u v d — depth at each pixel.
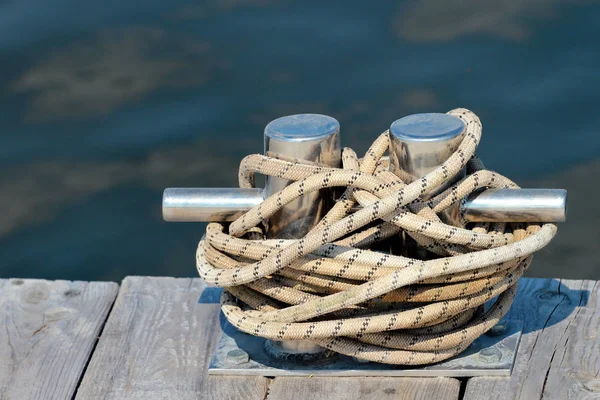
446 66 9.69
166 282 4.12
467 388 3.40
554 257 7.91
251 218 3.42
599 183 8.36
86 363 3.67
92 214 8.59
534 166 8.55
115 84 9.88
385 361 3.42
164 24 10.64
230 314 3.49
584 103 9.12
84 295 4.09
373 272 3.31
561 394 3.35
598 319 3.73
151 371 3.60
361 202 3.31
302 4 10.71
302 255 3.28
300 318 3.37
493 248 3.26
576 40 9.85
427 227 3.25
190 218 3.56
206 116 9.41
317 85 9.62
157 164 8.98
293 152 3.39
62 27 10.66
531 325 3.73
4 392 3.54
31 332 3.87
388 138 3.54
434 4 10.55
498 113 9.09
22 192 8.80
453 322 3.45
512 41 9.91
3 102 9.73
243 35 10.37
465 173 3.50
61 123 9.48
